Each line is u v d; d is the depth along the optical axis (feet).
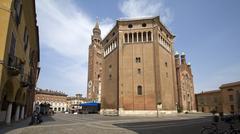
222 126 79.61
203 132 51.78
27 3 83.76
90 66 398.42
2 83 57.72
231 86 321.73
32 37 121.19
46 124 90.02
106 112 206.59
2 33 57.62
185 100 290.15
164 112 180.96
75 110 352.90
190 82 316.19
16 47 73.97
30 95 152.35
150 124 92.12
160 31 202.90
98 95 378.32
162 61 195.83
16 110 96.02
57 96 465.88
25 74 100.32
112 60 210.79
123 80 188.65
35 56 159.43
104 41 241.55
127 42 198.59
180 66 296.30
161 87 183.62
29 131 62.18
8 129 63.16
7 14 59.31
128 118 144.36
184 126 82.58
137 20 198.70
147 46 192.85
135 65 190.80
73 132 62.18
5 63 58.54
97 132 62.44
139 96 182.60
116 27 208.54
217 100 354.13
